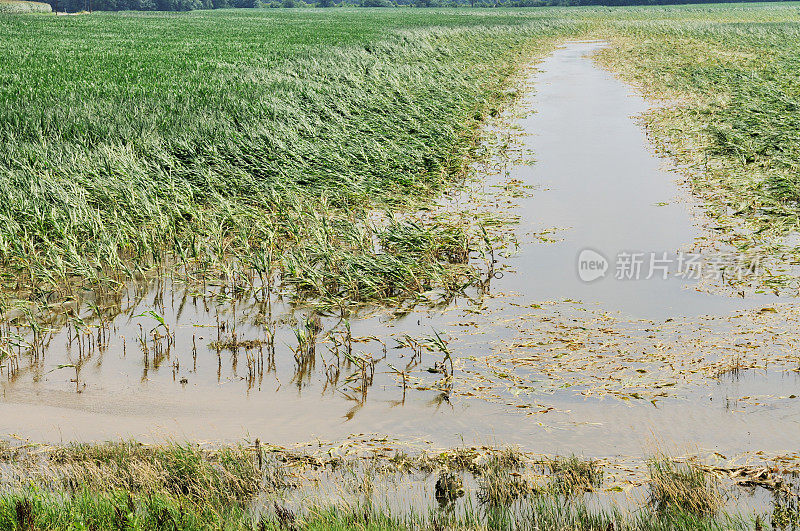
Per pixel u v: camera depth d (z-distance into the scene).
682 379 8.16
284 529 5.42
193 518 5.47
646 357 8.70
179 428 7.34
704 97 27.77
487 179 17.48
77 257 11.04
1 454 6.74
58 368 8.74
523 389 8.05
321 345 9.38
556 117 25.48
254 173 16.56
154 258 12.15
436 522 5.49
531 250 12.68
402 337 9.56
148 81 27.97
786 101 23.28
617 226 13.83
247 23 82.88
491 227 13.88
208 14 125.50
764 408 7.50
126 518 5.26
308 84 26.70
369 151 18.06
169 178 14.83
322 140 19.25
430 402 7.86
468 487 6.20
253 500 6.00
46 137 17.73
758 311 9.93
